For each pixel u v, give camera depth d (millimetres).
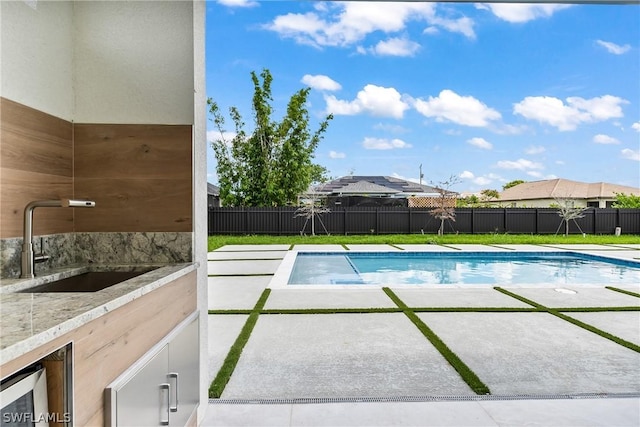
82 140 2209
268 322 3877
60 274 1907
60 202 1748
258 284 5781
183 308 2020
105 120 2221
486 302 4742
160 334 1696
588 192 23344
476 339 3393
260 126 17000
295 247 10789
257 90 16781
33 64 1868
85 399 1116
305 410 2246
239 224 14484
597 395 2418
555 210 14750
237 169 17250
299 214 14461
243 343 3271
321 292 5266
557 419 2154
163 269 1963
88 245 2230
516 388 2510
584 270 8562
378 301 4773
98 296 1322
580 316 4117
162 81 2250
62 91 2098
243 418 2168
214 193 19938
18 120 1772
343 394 2432
